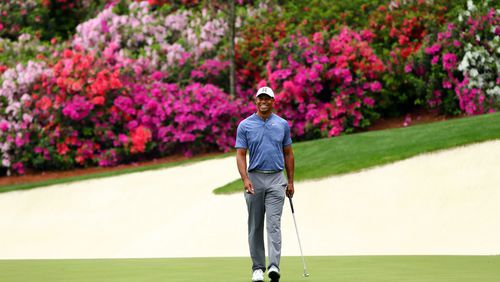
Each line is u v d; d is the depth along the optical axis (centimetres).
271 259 2570
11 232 6488
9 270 3316
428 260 3419
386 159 5684
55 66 8794
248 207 2677
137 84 8962
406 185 5297
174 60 9419
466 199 4981
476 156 5412
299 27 9238
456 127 6297
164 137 8738
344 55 8281
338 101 8188
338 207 5262
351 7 9669
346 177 5584
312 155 6562
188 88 8825
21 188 7550
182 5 10819
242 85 9475
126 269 3288
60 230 6322
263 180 2647
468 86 7656
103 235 6009
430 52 8031
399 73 8375
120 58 9169
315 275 2759
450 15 8450
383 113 8625
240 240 5162
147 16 10031
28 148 8762
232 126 8794
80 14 12088
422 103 8181
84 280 2733
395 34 8831
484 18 7775
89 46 9906
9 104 8825
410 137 6356
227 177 6844
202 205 6075
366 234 4834
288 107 8456
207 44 9562
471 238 4484
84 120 8838
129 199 6756
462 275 2620
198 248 5141
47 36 11794
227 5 10475
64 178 7862
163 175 7225
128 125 8825
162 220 6119
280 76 8406
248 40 9562
